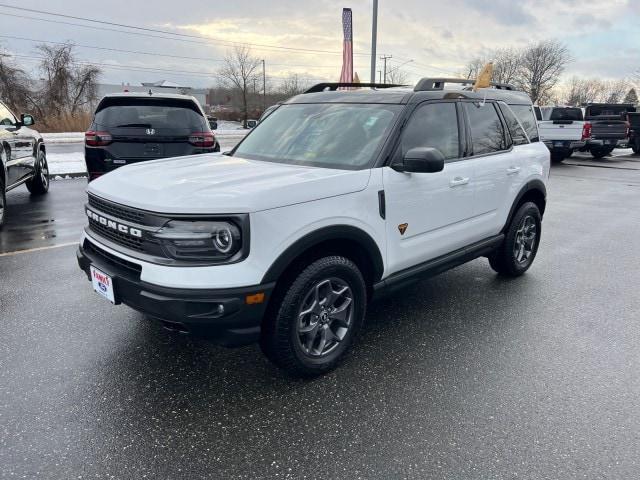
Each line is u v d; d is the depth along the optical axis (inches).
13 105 1432.1
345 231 122.5
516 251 202.7
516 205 193.0
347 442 102.3
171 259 106.6
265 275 108.6
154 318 112.4
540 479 92.5
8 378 121.6
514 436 104.7
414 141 145.0
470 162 165.0
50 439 100.5
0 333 144.8
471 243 174.6
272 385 122.8
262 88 2871.6
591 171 617.3
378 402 116.6
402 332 154.1
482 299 182.2
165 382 122.6
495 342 147.9
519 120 203.9
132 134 285.9
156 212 107.0
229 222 105.0
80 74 1578.5
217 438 102.6
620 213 348.8
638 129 828.0
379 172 132.5
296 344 119.4
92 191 130.5
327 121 154.4
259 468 94.4
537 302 179.9
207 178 123.0
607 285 198.8
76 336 144.5
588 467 95.7
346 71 547.5
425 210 146.8
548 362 136.3
